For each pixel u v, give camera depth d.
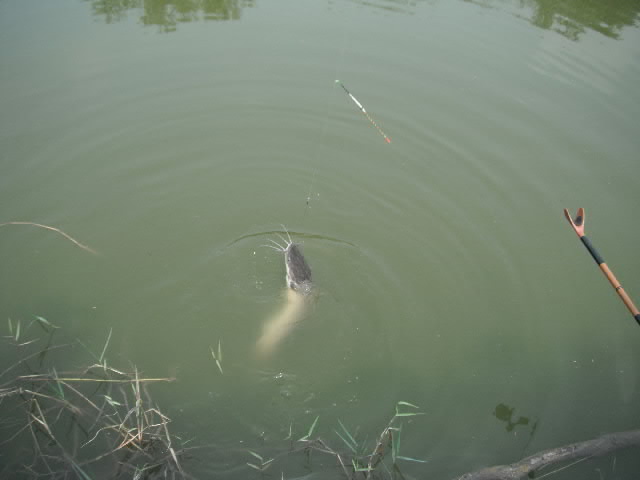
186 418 1.31
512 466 1.23
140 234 1.73
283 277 1.64
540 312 1.57
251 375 1.41
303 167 1.98
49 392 1.32
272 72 2.30
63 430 1.25
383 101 2.20
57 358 1.40
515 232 1.78
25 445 1.22
